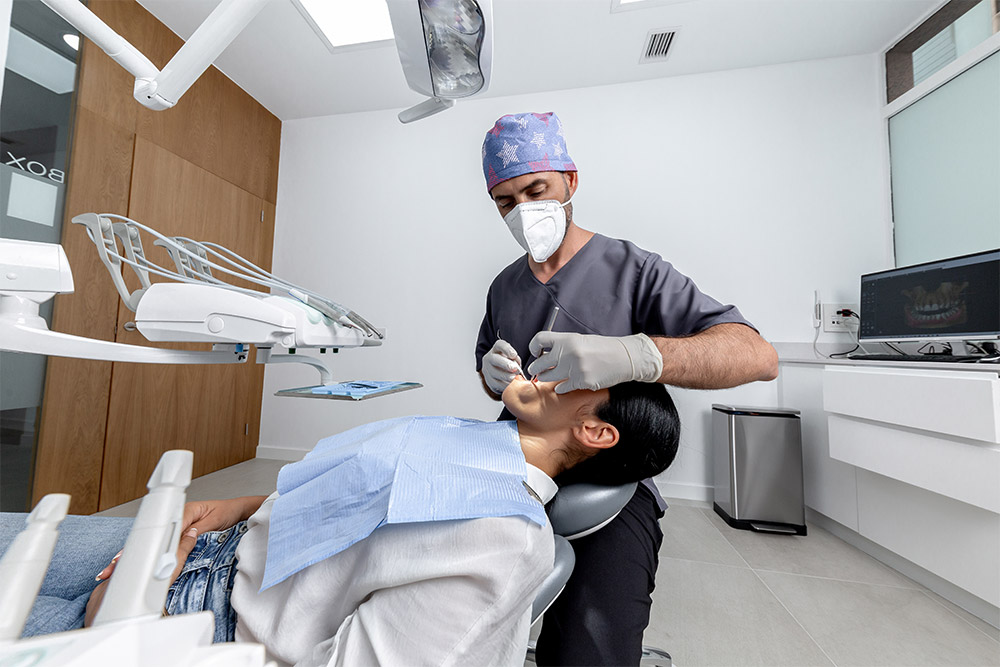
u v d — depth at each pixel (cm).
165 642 23
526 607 46
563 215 104
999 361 136
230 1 59
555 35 220
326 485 54
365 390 75
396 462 53
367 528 46
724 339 75
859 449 156
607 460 64
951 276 166
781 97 237
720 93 243
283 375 288
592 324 104
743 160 238
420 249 276
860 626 121
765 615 126
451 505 46
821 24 212
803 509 187
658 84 250
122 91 197
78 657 20
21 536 26
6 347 55
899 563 153
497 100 269
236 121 264
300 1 208
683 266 241
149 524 27
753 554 166
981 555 122
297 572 50
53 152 172
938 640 116
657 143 248
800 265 229
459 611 42
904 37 215
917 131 209
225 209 253
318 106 287
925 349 198
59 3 56
